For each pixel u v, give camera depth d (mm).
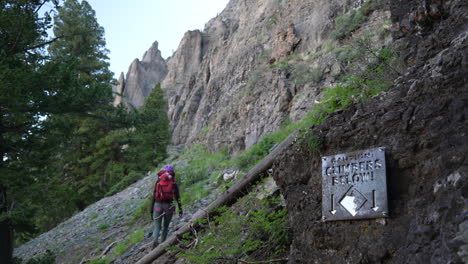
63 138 13000
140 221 12359
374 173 3117
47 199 12172
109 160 31172
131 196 17906
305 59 20875
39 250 14758
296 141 3932
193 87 42125
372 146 3240
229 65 32469
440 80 2994
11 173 10781
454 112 2842
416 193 2881
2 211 10812
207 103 32875
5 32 11914
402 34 4375
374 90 4297
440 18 3818
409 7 4309
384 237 2916
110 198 19547
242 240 4730
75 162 30297
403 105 3199
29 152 11750
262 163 5984
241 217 4766
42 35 13188
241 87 28328
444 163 2756
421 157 2932
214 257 4520
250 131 20234
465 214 2457
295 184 3758
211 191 11703
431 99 3012
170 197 7570
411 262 2646
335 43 19453
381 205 2998
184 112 38875
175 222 9586
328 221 3297
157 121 16703
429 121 2951
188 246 5805
